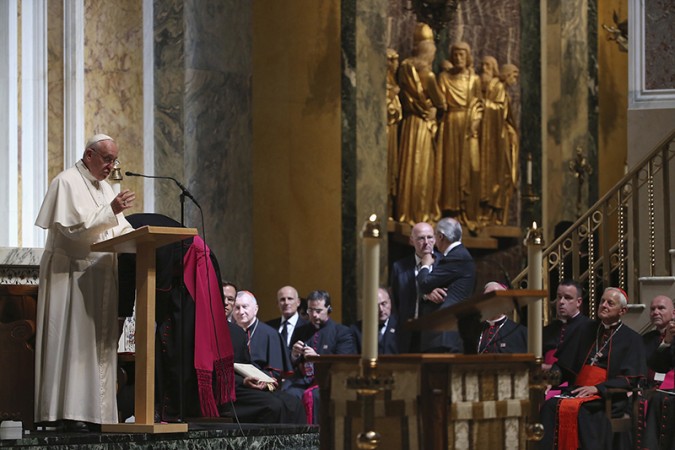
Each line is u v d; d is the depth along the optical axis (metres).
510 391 10.42
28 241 21.58
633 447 18.56
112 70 22.78
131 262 15.45
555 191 31.94
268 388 18.77
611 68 33.72
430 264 18.50
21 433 14.11
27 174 21.77
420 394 9.85
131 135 23.03
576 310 19.95
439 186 29.88
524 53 31.98
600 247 28.34
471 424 10.05
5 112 21.77
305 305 24.86
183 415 15.32
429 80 29.72
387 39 29.52
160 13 23.42
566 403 18.28
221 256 23.92
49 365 14.69
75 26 22.23
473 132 30.38
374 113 28.42
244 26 24.69
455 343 17.59
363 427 9.73
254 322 21.16
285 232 27.02
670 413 18.55
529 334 10.74
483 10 31.66
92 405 14.62
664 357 19.78
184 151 23.47
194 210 23.55
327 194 27.66
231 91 24.30
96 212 14.55
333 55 28.00
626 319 20.89
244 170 24.52
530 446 10.62
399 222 29.11
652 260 21.56
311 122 27.67
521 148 31.66
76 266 14.88
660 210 22.58
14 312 15.12
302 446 15.48
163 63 23.42
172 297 15.35
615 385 18.47
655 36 23.41
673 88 23.33
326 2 28.02
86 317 14.79
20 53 21.94
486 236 30.56
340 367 10.43
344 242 27.69
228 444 14.77
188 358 15.36
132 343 19.89
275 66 27.36
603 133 33.19
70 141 22.12
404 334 18.08
